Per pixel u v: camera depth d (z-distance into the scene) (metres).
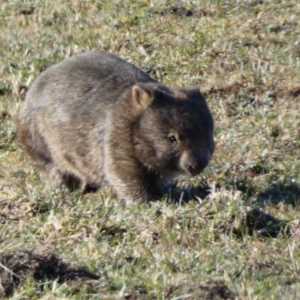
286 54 24.69
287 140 20.55
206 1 27.67
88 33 26.91
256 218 16.44
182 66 24.80
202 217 16.44
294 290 13.33
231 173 19.42
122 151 18.14
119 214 16.81
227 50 25.05
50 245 15.18
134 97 17.94
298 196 18.22
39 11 29.20
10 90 25.03
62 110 19.30
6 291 13.48
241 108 22.47
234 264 14.50
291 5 27.14
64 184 20.00
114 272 14.31
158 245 15.73
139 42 26.00
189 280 13.80
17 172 20.91
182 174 18.20
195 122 17.53
